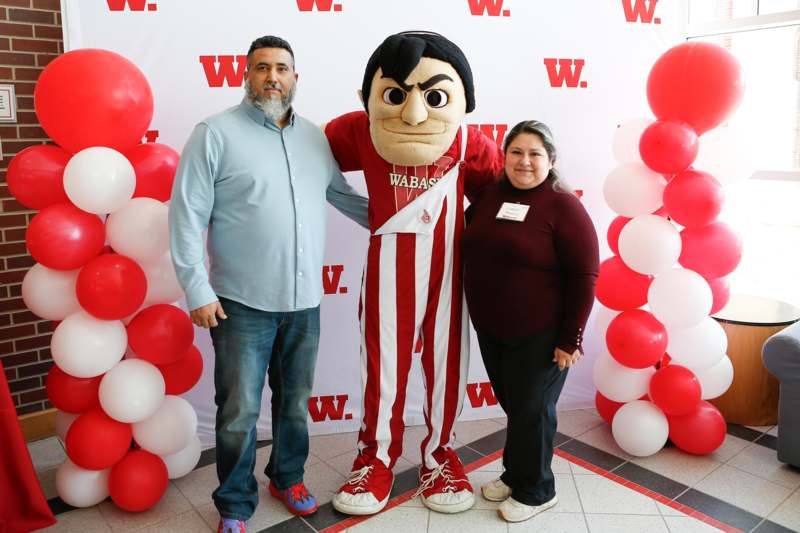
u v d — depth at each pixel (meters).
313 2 2.50
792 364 2.35
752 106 3.08
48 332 2.76
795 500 2.22
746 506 2.19
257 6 2.46
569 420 2.91
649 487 2.31
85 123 1.87
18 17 2.52
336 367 2.78
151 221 1.98
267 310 1.94
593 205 2.95
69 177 1.88
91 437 2.04
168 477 2.22
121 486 2.10
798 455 2.37
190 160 1.85
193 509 2.21
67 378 2.08
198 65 2.45
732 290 3.38
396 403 2.21
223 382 1.97
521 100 2.78
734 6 3.03
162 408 2.17
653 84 2.37
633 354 2.38
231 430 1.96
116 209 1.98
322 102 2.58
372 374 2.17
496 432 2.80
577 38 2.79
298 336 2.05
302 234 1.95
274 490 2.25
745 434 2.75
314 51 2.54
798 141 3.07
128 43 2.38
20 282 2.67
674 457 2.54
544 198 1.95
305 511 2.15
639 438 2.45
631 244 2.34
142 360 2.12
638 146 2.46
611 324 2.48
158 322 2.05
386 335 2.15
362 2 2.54
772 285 3.47
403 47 1.91
